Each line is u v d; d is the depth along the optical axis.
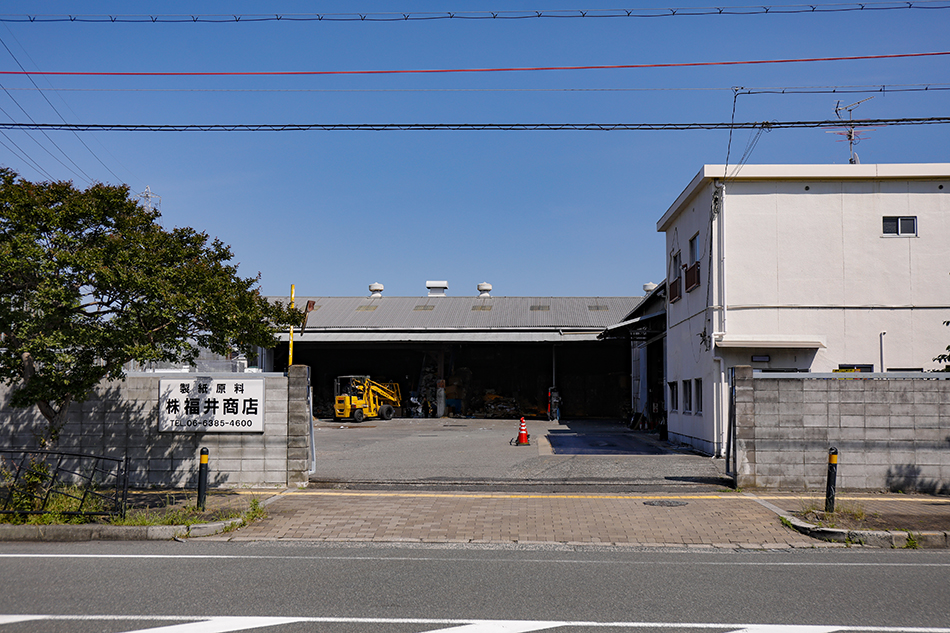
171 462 13.26
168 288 10.45
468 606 6.17
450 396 43.12
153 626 5.60
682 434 21.59
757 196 17.39
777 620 5.78
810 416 12.80
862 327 16.97
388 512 10.91
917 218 17.14
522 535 9.45
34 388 10.37
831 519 9.88
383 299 49.38
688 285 19.92
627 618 5.82
